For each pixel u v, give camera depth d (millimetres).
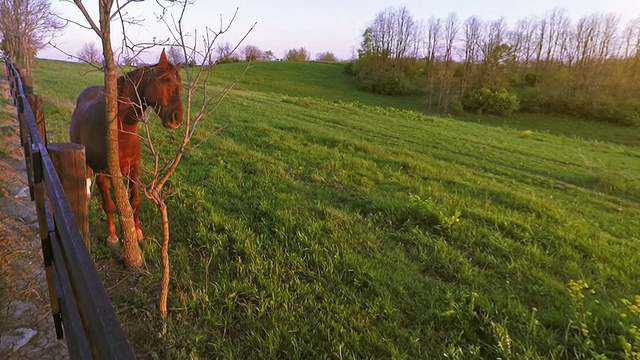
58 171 2062
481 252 3941
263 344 2445
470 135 13859
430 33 57906
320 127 11805
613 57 47312
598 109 36719
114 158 2760
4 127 7098
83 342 1370
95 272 1125
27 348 2223
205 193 5035
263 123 10891
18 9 13297
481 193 6043
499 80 46062
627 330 2660
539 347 2561
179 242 3678
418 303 2969
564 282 3477
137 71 3039
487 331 2656
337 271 3354
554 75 45062
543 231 4469
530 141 14344
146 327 2568
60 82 16906
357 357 2416
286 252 3609
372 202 5047
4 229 3504
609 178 7895
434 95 44469
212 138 8398
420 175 6914
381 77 48344
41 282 2838
